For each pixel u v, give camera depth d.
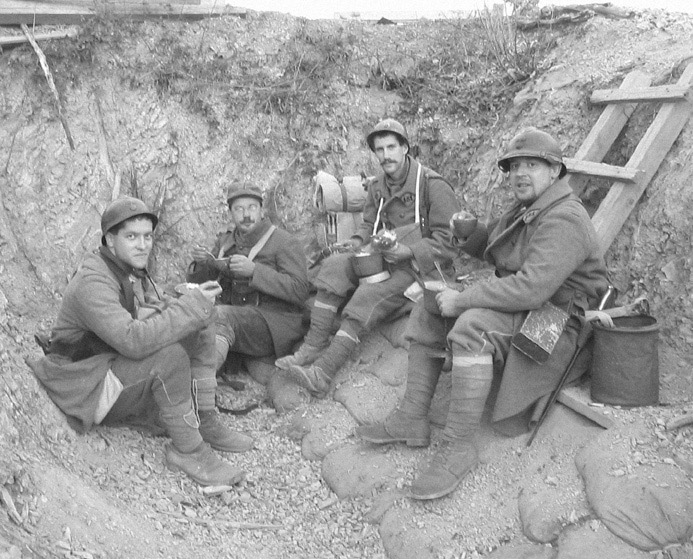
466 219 4.04
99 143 5.65
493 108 5.86
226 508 3.78
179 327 3.73
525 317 3.65
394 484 3.84
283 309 5.14
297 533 3.69
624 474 3.26
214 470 3.89
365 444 4.16
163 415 3.84
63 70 5.63
